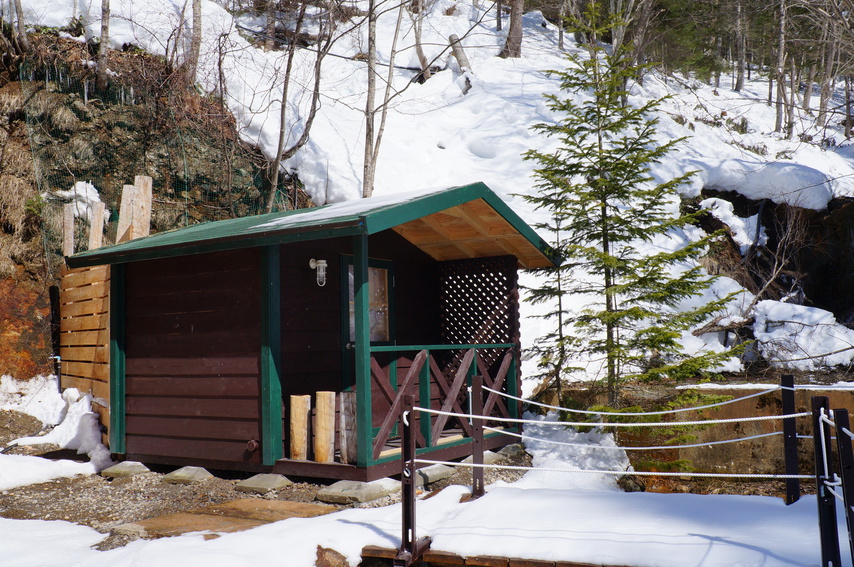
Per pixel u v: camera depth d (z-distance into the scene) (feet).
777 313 40.70
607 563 12.21
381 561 13.84
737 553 11.98
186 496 19.81
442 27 75.00
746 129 69.67
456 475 21.95
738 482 28.73
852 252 46.60
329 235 18.56
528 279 40.24
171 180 39.91
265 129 44.45
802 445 29.40
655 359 31.35
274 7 61.57
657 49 79.87
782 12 71.26
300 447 20.33
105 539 15.17
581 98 59.62
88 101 38.22
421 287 28.45
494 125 56.03
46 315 33.30
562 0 76.13
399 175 48.08
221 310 21.85
